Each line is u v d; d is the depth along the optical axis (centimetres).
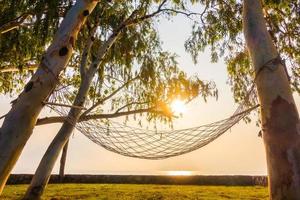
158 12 1175
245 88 1133
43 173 909
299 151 359
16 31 984
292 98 394
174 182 1686
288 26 935
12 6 883
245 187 1495
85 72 1034
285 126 373
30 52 1000
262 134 390
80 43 1129
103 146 497
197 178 1680
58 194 1099
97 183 1695
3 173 323
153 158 478
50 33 905
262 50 423
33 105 351
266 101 394
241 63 1127
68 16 409
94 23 1062
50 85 365
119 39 1193
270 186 362
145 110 1211
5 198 952
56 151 921
